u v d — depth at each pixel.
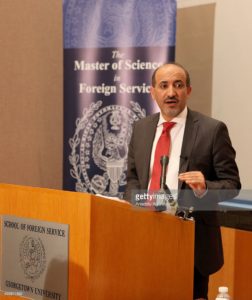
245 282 3.25
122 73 3.62
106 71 3.64
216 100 3.90
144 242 1.57
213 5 3.89
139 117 3.61
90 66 3.67
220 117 3.89
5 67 4.18
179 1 4.03
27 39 4.27
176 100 2.46
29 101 4.31
